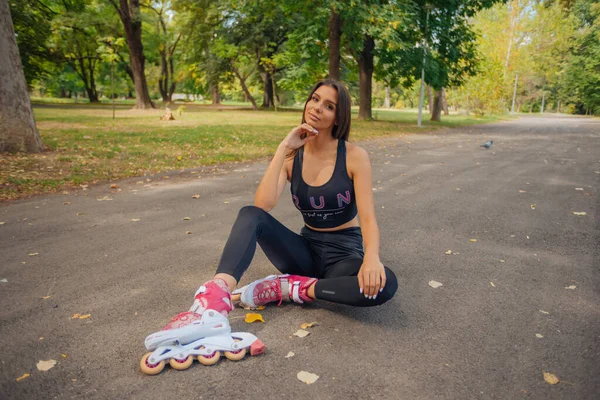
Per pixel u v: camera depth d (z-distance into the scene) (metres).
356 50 21.41
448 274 3.43
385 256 3.83
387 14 16.95
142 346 2.36
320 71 28.30
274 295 2.75
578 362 2.24
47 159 8.80
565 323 2.65
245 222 2.50
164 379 2.06
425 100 78.69
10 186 6.48
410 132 19.05
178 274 3.37
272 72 39.47
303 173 2.66
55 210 5.32
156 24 42.47
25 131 9.52
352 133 16.81
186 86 60.50
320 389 1.99
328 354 2.28
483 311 2.80
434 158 10.54
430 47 22.25
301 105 65.62
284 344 2.37
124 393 1.95
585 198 6.26
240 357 2.21
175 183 7.12
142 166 8.52
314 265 2.84
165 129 15.99
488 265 3.63
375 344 2.38
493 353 2.31
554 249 4.05
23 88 9.48
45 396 1.93
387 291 2.38
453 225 4.82
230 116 26.78
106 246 4.03
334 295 2.53
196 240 4.22
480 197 6.26
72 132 13.94
